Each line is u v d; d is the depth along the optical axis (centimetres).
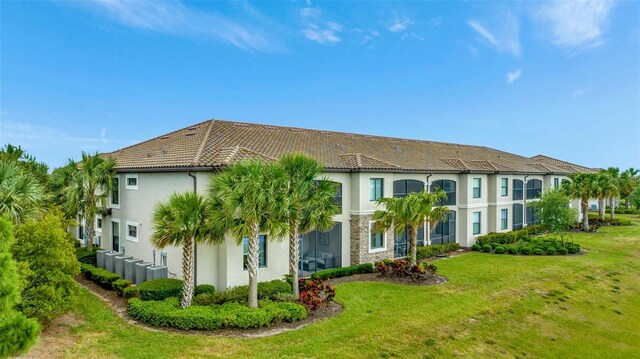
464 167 3091
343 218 2267
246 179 1346
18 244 1143
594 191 3831
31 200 1461
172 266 1814
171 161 1861
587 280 2122
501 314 1562
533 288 1917
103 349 1095
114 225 2353
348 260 2286
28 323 666
